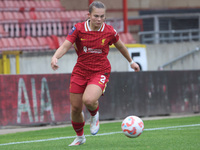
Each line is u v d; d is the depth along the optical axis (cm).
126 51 1723
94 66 1617
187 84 4297
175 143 1783
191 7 8981
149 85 4016
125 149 1599
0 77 3219
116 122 3425
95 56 1609
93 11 1548
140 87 3953
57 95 3466
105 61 1638
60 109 3475
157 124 2962
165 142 1825
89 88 1584
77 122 1705
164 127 2688
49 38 6038
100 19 1549
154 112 4038
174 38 6850
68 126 3262
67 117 3509
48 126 3409
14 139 2295
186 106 4272
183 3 8950
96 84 1589
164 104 4106
